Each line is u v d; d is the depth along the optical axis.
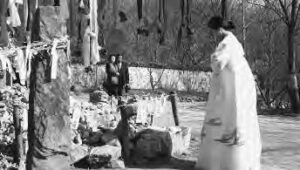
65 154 4.67
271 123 12.83
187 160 6.79
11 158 5.83
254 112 5.80
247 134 5.64
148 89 25.47
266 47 22.94
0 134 6.37
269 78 21.28
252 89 5.79
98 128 7.32
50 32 4.59
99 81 20.34
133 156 6.68
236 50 5.72
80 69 20.28
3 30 5.48
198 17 22.41
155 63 27.61
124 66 12.56
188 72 27.81
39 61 4.58
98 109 7.74
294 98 16.53
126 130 6.61
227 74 5.66
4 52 4.57
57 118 4.63
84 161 6.14
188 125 11.50
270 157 7.46
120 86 12.41
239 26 23.28
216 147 5.76
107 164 6.08
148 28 6.27
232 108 5.62
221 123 5.70
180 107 18.25
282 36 23.16
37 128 4.60
